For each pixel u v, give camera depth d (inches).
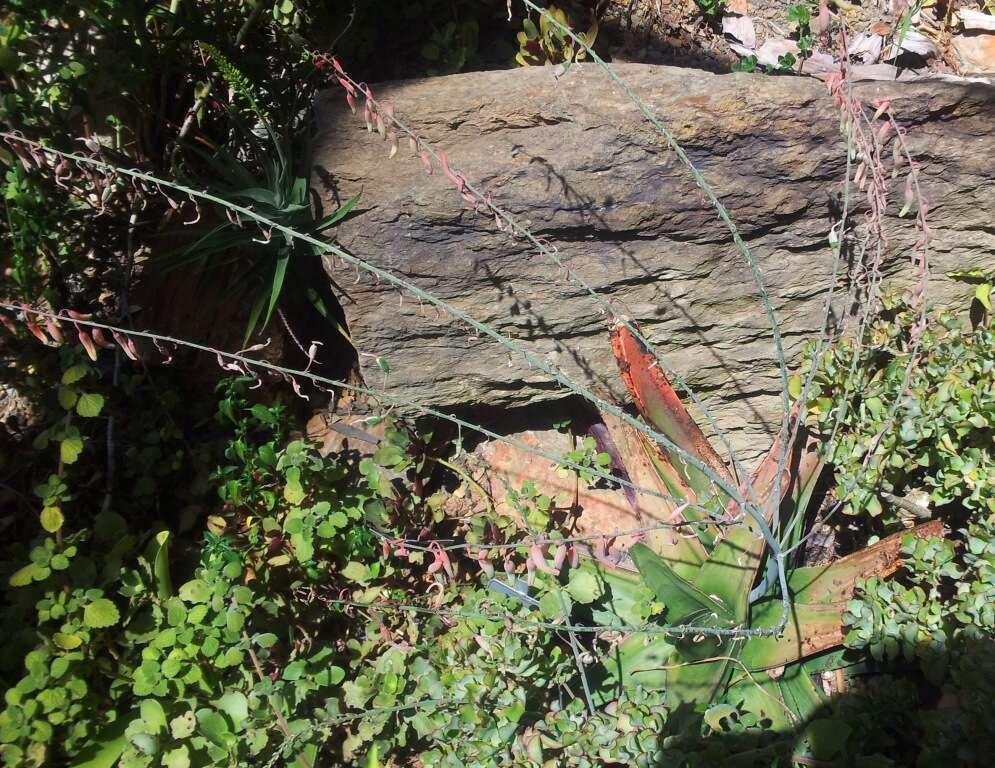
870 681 83.5
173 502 103.0
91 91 94.5
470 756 80.8
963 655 76.3
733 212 91.4
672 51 122.0
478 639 84.4
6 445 99.6
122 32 94.3
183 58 102.4
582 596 88.7
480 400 107.2
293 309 108.0
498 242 93.3
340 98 90.7
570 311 98.8
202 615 82.2
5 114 84.0
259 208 92.6
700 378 105.0
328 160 91.2
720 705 80.4
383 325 99.3
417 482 106.3
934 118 86.9
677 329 100.7
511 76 89.4
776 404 106.3
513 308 98.6
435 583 96.6
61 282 101.0
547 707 90.0
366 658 93.9
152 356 101.9
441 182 89.9
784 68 118.1
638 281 96.7
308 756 82.5
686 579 92.0
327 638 98.2
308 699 89.8
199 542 97.1
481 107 88.2
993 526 85.1
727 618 84.0
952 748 71.6
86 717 79.7
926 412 89.5
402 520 101.6
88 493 99.3
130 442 101.2
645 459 95.9
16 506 97.1
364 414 109.0
